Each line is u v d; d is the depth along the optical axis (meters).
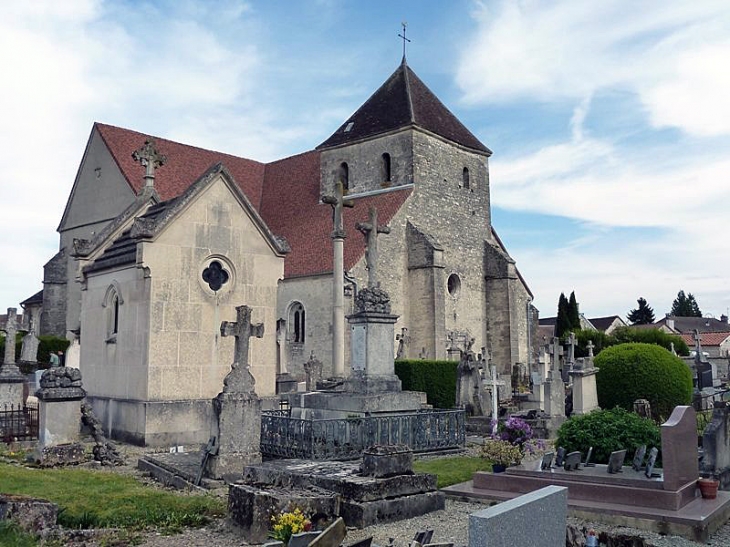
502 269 41.91
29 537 7.85
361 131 41.19
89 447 14.91
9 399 19.89
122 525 8.75
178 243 17.55
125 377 17.61
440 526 9.12
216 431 11.70
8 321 20.58
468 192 42.50
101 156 39.31
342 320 22.36
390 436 14.91
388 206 37.59
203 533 8.68
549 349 30.73
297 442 13.99
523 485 10.63
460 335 39.81
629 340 52.25
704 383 27.28
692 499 9.83
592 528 8.77
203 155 43.97
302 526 8.09
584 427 11.38
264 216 43.50
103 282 19.02
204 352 17.78
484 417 21.06
